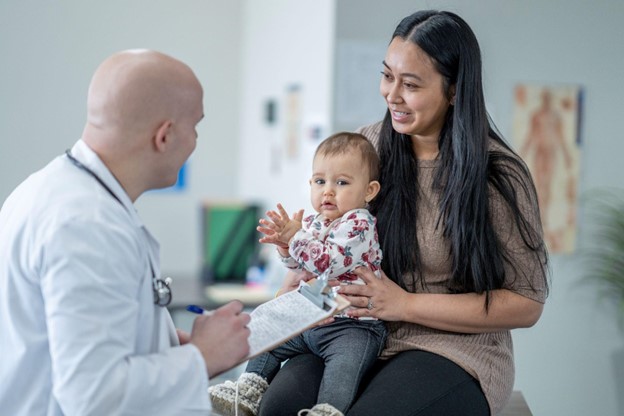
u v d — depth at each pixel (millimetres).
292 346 2146
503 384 2055
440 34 1995
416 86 2016
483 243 2006
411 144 2162
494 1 3725
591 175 3906
